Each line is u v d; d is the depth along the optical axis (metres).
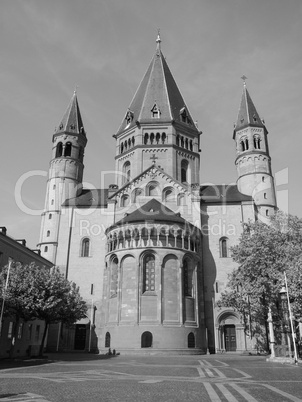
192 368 28.64
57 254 67.19
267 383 18.53
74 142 76.19
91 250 67.00
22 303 37.59
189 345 51.62
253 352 56.56
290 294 39.91
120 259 54.00
